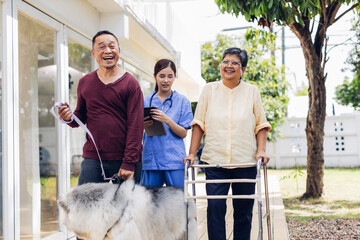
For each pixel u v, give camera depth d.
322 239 3.98
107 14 4.56
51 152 3.59
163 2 7.50
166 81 3.27
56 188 3.64
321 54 6.07
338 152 12.92
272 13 3.90
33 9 3.27
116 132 2.51
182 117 3.34
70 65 3.98
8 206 2.83
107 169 2.55
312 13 3.96
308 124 6.39
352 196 6.66
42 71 3.49
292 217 5.15
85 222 2.12
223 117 2.92
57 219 3.62
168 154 3.23
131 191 2.27
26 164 3.26
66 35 3.82
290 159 13.24
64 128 3.74
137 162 2.46
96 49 2.49
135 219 2.25
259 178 2.45
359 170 11.73
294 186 8.33
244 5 3.97
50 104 3.60
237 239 3.04
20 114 3.21
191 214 2.67
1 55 2.87
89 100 2.54
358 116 12.84
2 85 2.87
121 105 2.51
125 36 4.58
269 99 12.13
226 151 2.89
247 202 2.99
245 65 2.95
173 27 7.92
